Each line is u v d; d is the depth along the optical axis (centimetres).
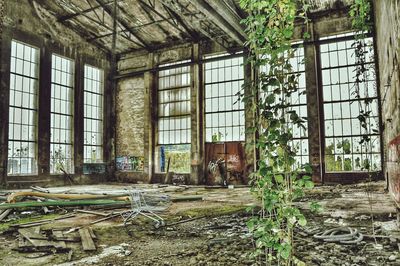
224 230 563
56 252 449
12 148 1361
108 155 1852
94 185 1611
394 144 601
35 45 1472
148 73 1800
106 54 1883
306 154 1422
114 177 1848
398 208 546
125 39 1755
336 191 1112
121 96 1889
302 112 1444
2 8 964
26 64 1446
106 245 485
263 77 282
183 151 1706
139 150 1798
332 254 398
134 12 1512
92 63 1788
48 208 825
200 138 1656
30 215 757
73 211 782
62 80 1622
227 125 1620
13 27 1377
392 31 629
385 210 693
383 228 527
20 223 656
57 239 504
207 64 1695
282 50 272
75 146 1647
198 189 1414
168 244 485
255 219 280
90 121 1772
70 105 1656
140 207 788
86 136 1741
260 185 275
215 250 434
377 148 1304
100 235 550
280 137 266
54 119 1566
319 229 529
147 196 897
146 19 1561
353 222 590
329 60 1434
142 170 1773
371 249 418
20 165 1391
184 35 1691
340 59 1410
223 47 1596
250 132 288
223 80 1645
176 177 1691
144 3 1384
